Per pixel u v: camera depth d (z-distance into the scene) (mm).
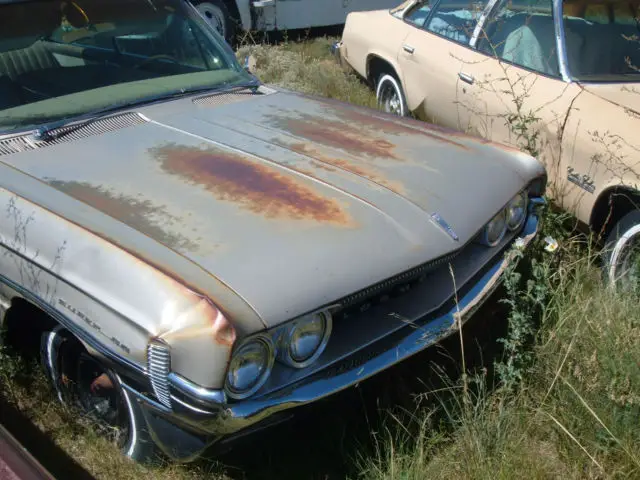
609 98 3859
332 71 6895
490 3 4781
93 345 2305
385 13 6043
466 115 4754
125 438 2596
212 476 2570
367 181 2789
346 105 3795
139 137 3105
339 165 2900
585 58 4164
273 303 2131
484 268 2943
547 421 2703
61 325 2652
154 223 2422
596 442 2566
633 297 3178
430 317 2676
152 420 2293
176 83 3645
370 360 2439
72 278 2334
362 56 6137
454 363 2896
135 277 2172
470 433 2561
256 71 7000
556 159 4000
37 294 2502
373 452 2670
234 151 2980
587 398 2699
